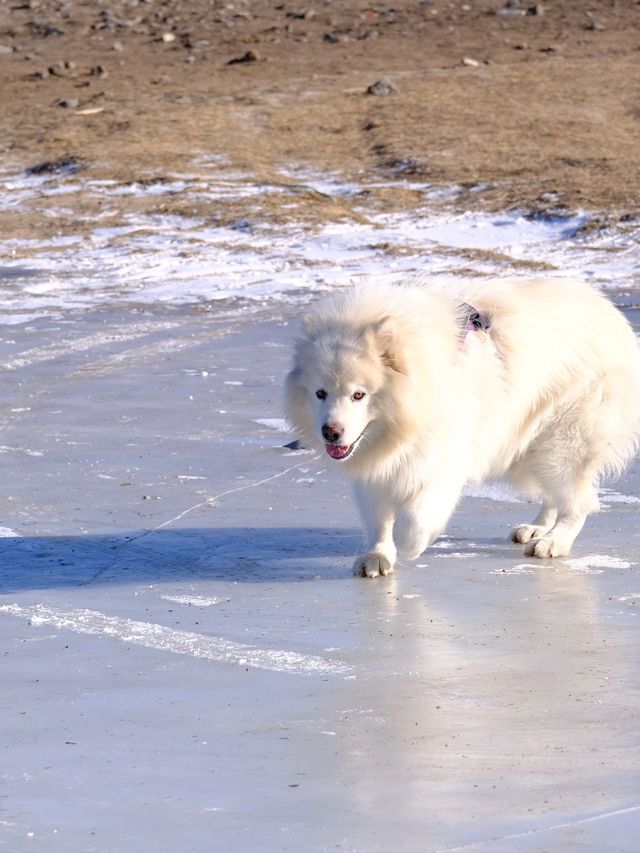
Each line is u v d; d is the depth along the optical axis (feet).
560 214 129.08
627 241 119.85
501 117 172.45
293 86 199.31
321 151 160.86
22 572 37.73
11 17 284.20
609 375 40.34
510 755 22.33
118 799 20.56
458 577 36.68
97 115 182.70
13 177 155.02
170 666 28.37
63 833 19.24
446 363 36.19
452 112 175.83
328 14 275.39
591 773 21.36
